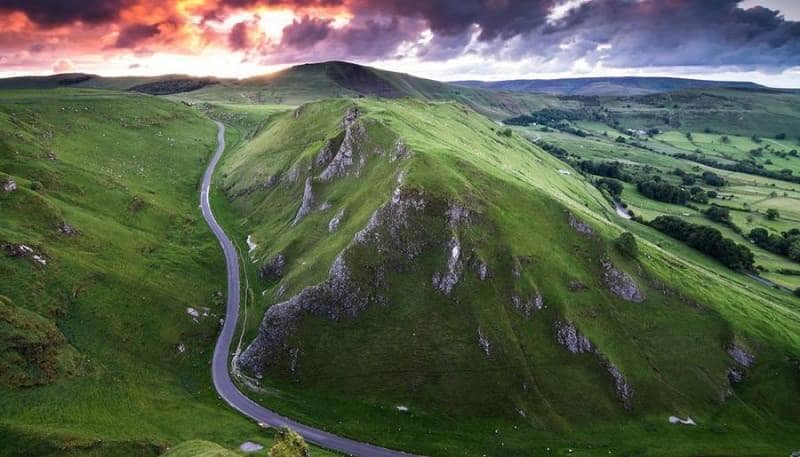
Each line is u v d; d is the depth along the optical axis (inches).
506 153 7795.3
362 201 5128.0
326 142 6579.7
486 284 4271.7
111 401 3629.4
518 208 4832.7
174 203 7234.3
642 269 4530.0
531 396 3764.8
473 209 4603.8
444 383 3855.8
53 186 6038.4
